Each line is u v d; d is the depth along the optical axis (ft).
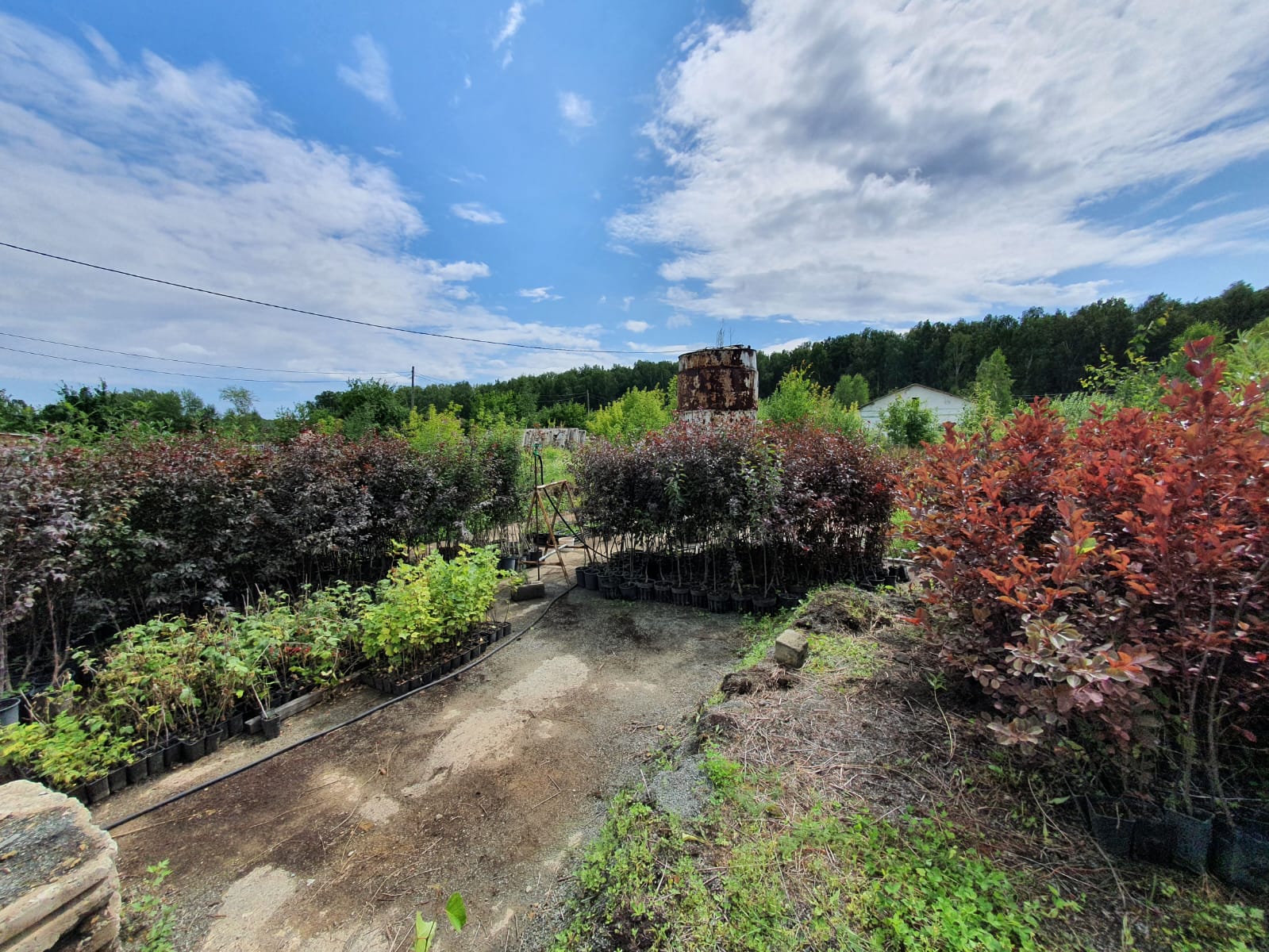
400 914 6.56
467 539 25.45
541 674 13.24
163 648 10.72
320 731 10.88
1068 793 6.22
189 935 6.30
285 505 16.78
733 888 5.46
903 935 4.71
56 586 12.34
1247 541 5.28
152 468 14.37
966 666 7.39
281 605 13.71
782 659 10.62
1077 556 5.94
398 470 20.25
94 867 4.87
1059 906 4.93
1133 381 17.53
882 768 7.14
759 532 15.97
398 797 8.79
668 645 14.69
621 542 20.63
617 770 9.21
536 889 6.84
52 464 12.13
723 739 8.20
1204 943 4.55
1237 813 5.53
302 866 7.38
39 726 8.97
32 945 4.24
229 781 9.32
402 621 12.48
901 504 9.82
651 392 64.28
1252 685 5.39
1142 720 5.39
